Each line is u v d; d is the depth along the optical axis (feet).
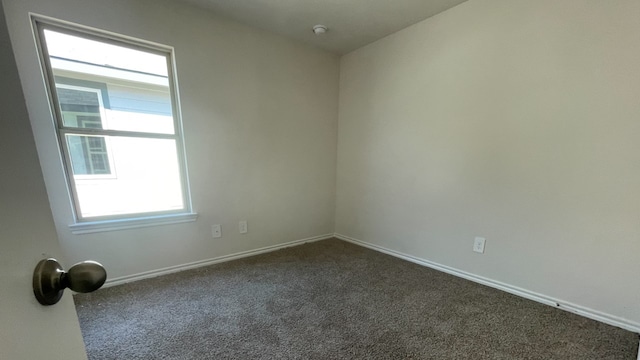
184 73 6.83
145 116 6.77
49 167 5.54
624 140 4.71
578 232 5.30
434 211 7.59
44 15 5.23
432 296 6.09
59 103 5.73
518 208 6.02
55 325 1.42
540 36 5.43
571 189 5.31
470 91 6.57
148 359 4.11
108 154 6.39
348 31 8.03
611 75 4.74
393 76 8.29
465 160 6.81
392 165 8.59
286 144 9.03
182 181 7.40
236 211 8.20
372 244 9.48
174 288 6.32
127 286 6.38
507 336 4.71
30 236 1.28
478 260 6.77
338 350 4.35
